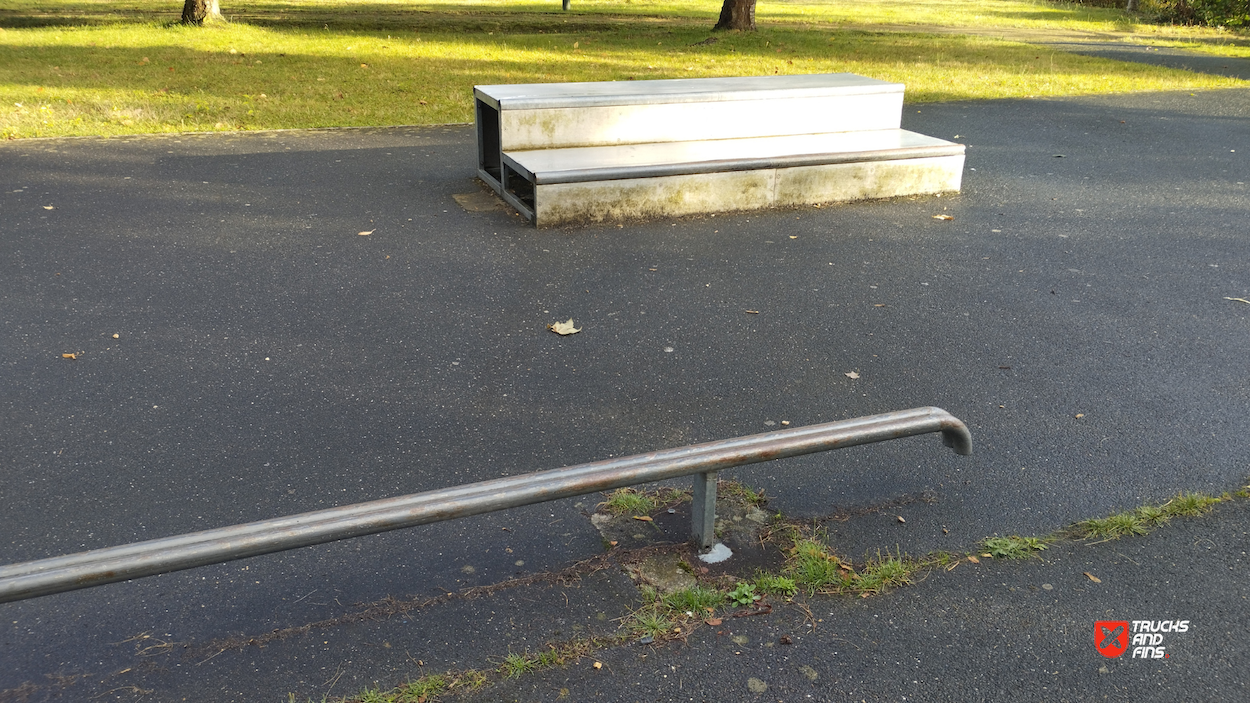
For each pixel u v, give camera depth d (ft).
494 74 48.21
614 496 12.90
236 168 29.94
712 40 65.36
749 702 9.39
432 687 9.45
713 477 11.29
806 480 13.34
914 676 9.75
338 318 18.80
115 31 60.80
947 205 27.66
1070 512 12.60
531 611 10.62
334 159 31.37
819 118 29.76
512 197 26.25
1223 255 23.22
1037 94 46.85
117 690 9.44
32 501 12.57
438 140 34.45
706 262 22.40
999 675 9.79
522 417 14.99
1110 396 15.90
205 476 13.21
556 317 19.04
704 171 25.64
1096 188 29.66
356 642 10.12
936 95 45.78
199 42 56.70
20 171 28.78
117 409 15.05
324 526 9.32
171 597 10.82
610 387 16.07
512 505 9.97
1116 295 20.56
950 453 14.06
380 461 13.65
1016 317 19.30
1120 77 52.21
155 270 21.18
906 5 112.37
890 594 10.97
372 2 97.50
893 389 16.11
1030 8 109.50
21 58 48.85
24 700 9.31
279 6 86.74
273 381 16.10
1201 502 12.68
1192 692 9.61
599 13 89.35
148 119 35.96
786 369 16.84
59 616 10.49
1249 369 16.93
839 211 26.89
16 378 16.01
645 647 10.11
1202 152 34.71
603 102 27.02
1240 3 84.23
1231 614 10.71
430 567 11.39
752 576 11.27
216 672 9.69
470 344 17.70
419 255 22.52
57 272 20.92
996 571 11.41
